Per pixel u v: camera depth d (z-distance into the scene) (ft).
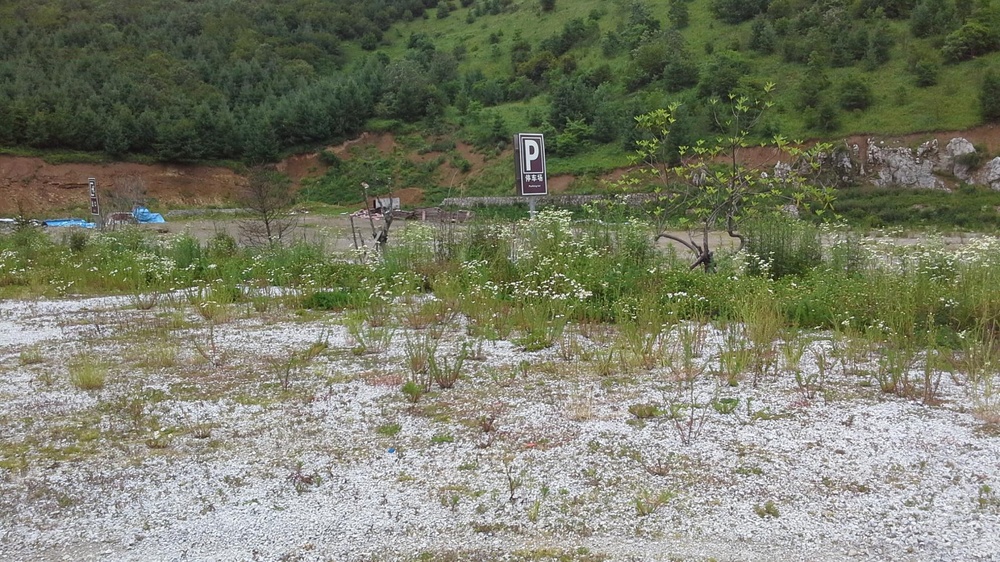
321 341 24.07
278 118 190.60
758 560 10.32
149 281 41.01
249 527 11.64
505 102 201.67
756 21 180.45
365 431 15.57
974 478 12.51
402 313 28.09
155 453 14.76
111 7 247.50
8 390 19.26
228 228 112.27
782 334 23.03
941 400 16.56
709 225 37.24
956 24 154.81
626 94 175.01
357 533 11.37
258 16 265.13
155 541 11.35
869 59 154.92
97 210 82.43
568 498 12.26
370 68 224.33
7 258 49.16
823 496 12.05
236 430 15.87
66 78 184.96
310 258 42.55
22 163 155.33
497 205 124.06
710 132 135.44
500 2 275.80
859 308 24.71
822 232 39.73
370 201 166.40
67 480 13.62
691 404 16.49
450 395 17.79
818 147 39.11
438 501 12.32
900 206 115.75
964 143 127.95
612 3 237.25
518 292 28.86
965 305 23.67
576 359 20.85
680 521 11.41
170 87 197.88
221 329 26.96
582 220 42.78
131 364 21.67
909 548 10.47
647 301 25.26
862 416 15.60
